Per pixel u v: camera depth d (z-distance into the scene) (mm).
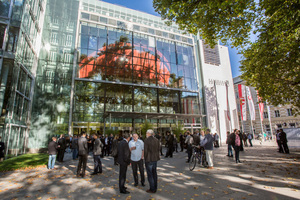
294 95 11398
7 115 12789
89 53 23641
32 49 17922
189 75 30562
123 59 25562
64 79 21391
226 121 32344
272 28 8688
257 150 14680
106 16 26000
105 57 24453
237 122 33438
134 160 5605
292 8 7262
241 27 10336
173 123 26953
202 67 32656
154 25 30469
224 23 10094
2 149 9711
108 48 24938
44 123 19359
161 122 26219
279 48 9016
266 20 9281
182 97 29047
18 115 15242
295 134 14875
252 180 5668
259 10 9383
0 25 13344
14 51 13617
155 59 28016
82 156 6988
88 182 6086
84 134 7180
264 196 4277
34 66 18984
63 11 23188
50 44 21625
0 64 12852
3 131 12336
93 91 22984
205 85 31938
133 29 27438
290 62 9141
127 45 26375
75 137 12844
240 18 9797
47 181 6340
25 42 15906
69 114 20641
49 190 5297
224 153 13242
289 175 6164
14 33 13914
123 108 24062
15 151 14703
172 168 8094
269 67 10039
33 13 17578
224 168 7695
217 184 5371
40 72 20203
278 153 12414
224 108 32875
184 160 10469
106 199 4477
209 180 5852
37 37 19812
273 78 10922
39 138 18828
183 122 27719
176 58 30109
